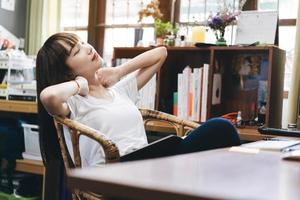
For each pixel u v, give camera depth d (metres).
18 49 3.44
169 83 2.57
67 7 3.52
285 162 0.75
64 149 1.38
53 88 1.38
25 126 2.56
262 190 0.49
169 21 3.00
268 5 2.71
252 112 2.49
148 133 2.21
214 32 2.52
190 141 1.39
